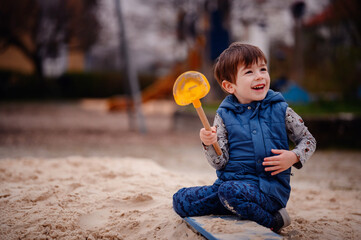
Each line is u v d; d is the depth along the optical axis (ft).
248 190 6.09
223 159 6.57
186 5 45.60
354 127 20.72
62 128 30.14
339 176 13.96
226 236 5.43
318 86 36.70
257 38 40.88
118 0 28.50
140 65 109.81
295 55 37.60
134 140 24.43
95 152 19.11
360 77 32.63
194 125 28.60
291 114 6.70
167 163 16.49
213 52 37.68
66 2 67.31
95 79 83.76
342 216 8.17
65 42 69.21
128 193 8.57
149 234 6.64
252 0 40.11
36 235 6.59
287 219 6.47
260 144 6.45
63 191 8.77
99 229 6.88
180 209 6.79
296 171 14.99
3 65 78.89
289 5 41.29
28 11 64.80
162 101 68.13
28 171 10.77
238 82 6.77
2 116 39.22
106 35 75.25
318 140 20.81
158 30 75.51
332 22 33.22
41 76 74.54
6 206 7.78
